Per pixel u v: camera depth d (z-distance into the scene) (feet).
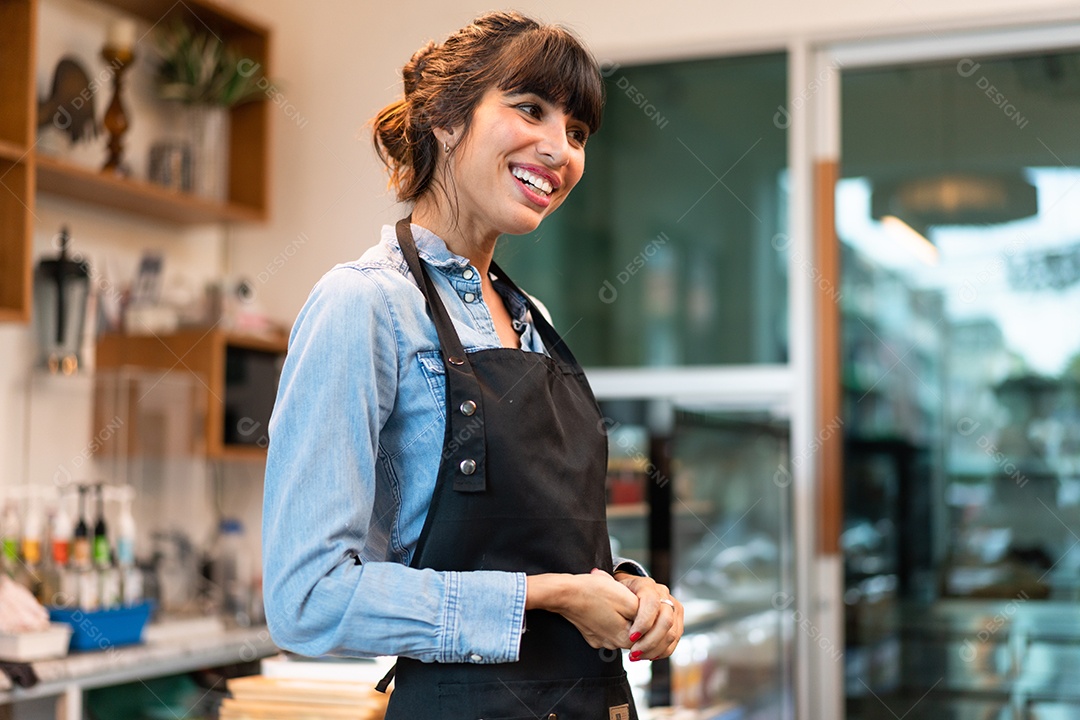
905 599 11.21
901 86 11.57
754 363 11.80
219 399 11.53
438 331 3.59
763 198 11.87
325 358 3.35
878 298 11.52
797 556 11.43
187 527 11.81
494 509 3.44
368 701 5.53
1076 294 10.94
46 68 11.24
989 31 11.27
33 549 9.83
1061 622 10.73
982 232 11.23
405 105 4.05
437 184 3.86
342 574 3.22
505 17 3.83
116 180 10.87
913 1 11.42
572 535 3.55
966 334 11.24
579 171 3.84
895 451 11.35
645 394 12.13
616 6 12.39
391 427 3.55
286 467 3.32
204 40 12.46
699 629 11.62
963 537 11.11
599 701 3.53
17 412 10.72
